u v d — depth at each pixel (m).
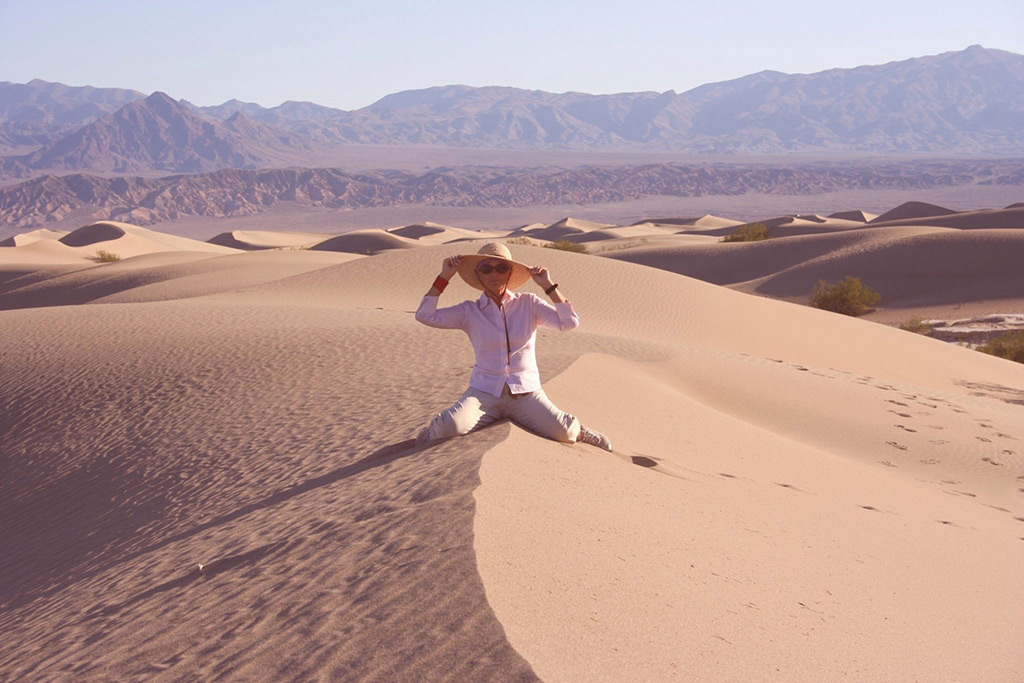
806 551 6.98
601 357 15.31
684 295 33.97
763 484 9.32
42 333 22.30
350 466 8.40
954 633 6.11
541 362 13.36
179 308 27.02
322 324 21.92
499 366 7.78
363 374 15.01
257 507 7.86
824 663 4.64
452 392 12.35
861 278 73.31
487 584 4.29
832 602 5.88
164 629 4.85
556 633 3.99
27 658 5.21
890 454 14.59
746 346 28.80
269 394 14.28
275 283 37.66
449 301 31.86
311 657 3.95
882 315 62.69
